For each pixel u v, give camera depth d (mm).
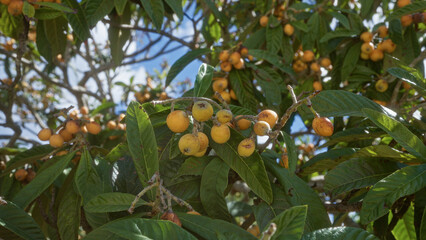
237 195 2789
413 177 816
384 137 1056
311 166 1031
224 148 921
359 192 1023
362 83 1586
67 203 1054
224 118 838
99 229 720
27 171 1348
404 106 1494
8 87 1580
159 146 1005
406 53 1481
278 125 856
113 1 1369
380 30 1504
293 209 708
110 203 816
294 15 1614
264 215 927
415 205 890
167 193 789
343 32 1507
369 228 1113
